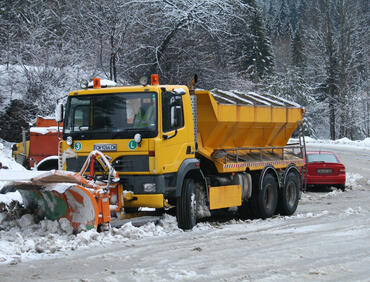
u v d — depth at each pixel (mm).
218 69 40938
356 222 13883
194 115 13625
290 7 140750
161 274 7891
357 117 72438
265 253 9586
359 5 74000
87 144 12289
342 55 72188
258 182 15984
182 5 37438
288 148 18344
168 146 12188
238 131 15672
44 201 10875
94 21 36281
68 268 8234
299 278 7730
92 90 12461
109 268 8258
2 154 23797
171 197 12617
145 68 38062
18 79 35469
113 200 11719
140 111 12023
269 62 76500
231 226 13586
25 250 9453
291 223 14250
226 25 38500
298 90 75312
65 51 36625
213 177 14609
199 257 9164
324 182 23078
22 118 34094
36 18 38000
